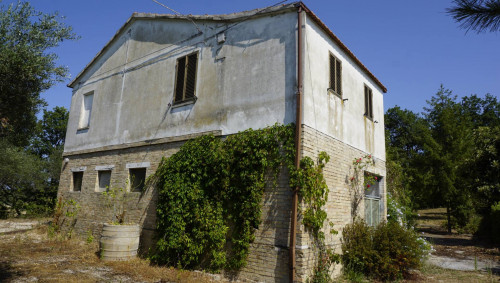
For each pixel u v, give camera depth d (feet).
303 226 22.89
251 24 29.27
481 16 12.09
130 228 30.30
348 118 32.48
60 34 27.84
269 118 26.13
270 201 24.56
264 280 23.49
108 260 29.01
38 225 49.47
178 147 32.37
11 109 27.09
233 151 26.86
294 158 23.81
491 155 49.19
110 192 36.81
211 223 26.48
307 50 26.08
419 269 29.76
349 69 34.22
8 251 31.53
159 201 30.66
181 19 35.37
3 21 25.26
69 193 44.73
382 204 39.60
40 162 85.56
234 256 25.02
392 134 135.03
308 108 25.21
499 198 48.83
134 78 39.88
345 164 30.63
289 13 26.94
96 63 46.75
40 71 26.32
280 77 26.23
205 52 32.60
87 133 44.68
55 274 24.11
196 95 32.17
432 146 68.44
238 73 29.14
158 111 35.65
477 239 55.52
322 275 23.18
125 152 38.09
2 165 68.18
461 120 72.33
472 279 27.32
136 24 41.63
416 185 68.39
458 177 63.82
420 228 74.23
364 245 27.43
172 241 27.81
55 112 120.57
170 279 24.18
